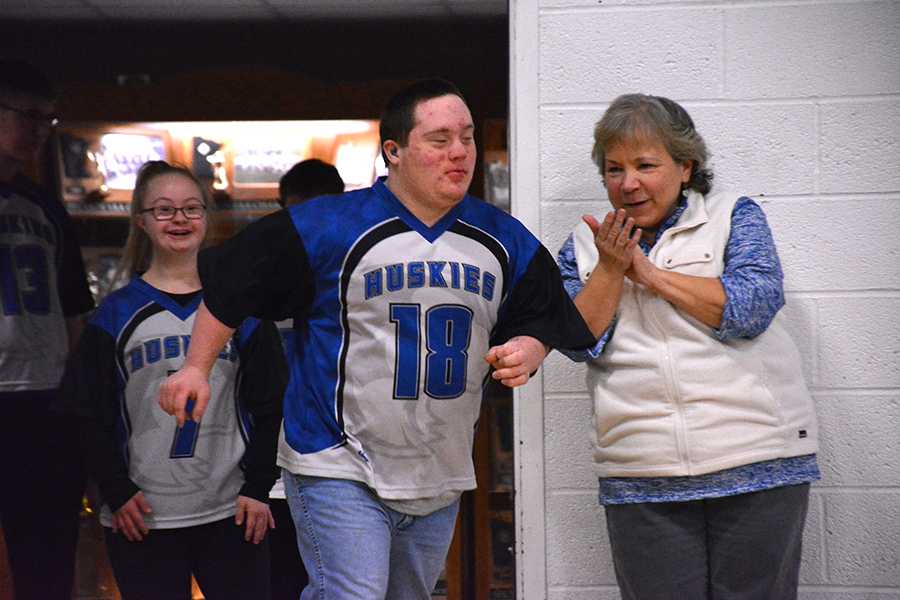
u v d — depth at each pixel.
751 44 10.70
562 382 10.80
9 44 14.40
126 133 14.49
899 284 10.58
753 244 8.87
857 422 10.63
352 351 8.02
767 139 10.69
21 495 12.29
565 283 9.42
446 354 8.05
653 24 10.76
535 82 10.82
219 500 10.14
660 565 8.77
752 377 8.75
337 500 8.08
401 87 14.16
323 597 8.11
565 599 10.82
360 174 14.47
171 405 7.76
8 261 12.33
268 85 14.41
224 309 7.84
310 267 7.95
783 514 8.66
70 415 10.29
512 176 10.87
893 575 10.62
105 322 10.17
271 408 10.14
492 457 12.81
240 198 14.57
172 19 14.35
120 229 14.47
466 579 12.84
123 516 9.98
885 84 10.61
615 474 8.91
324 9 13.93
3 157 12.46
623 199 9.00
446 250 8.05
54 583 12.38
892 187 10.61
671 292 8.60
